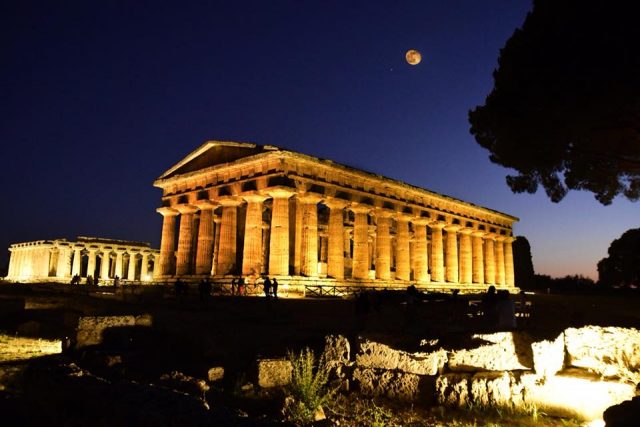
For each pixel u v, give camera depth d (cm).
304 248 4350
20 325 2777
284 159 4194
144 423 722
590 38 2200
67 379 961
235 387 1297
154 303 3192
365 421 1078
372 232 6800
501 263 7269
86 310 3184
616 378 1212
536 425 1083
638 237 7925
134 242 8625
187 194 5059
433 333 1416
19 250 9006
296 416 1058
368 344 1369
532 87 2441
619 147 2522
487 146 3098
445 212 6166
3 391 1397
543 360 1259
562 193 3062
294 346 1594
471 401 1168
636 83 2119
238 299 3403
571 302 4984
